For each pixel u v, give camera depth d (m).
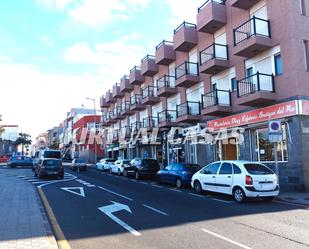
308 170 17.00
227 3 23.70
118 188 18.48
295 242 7.29
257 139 20.42
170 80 32.47
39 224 8.80
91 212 10.97
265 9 20.11
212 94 24.95
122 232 8.30
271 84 19.20
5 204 12.08
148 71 35.78
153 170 25.19
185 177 18.52
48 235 7.71
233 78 23.16
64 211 11.15
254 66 20.91
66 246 7.10
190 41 27.34
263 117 19.45
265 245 7.07
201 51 24.88
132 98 43.97
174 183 19.36
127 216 10.30
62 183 21.33
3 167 41.59
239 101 20.14
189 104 28.42
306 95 17.83
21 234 7.73
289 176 17.69
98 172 35.41
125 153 47.44
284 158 18.25
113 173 32.50
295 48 17.97
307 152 17.14
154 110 37.38
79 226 8.95
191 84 28.33
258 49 19.86
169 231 8.38
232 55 23.03
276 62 19.22
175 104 32.03
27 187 17.91
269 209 11.55
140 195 15.40
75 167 37.94
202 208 11.76
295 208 11.78
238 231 8.33
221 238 7.67
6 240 7.19
